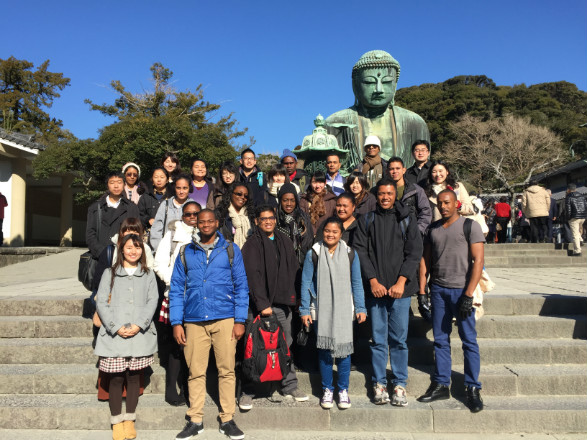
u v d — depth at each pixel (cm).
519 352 426
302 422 369
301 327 400
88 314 505
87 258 450
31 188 2366
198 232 366
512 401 381
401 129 1055
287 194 413
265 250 382
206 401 388
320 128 870
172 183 489
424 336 466
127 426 359
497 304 494
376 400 374
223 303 355
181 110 2117
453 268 377
